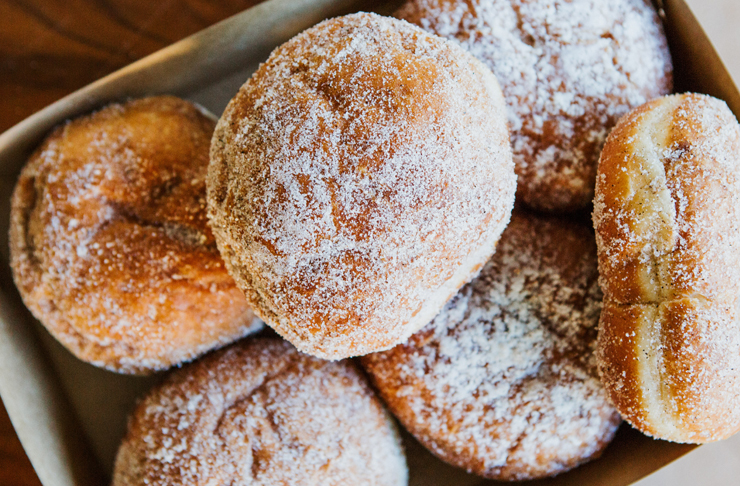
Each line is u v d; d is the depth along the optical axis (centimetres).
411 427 30
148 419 29
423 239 24
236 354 30
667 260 24
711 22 32
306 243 24
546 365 28
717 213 24
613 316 25
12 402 29
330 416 29
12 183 31
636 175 25
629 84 28
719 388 24
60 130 30
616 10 29
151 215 29
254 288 25
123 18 32
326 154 24
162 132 30
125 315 28
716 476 31
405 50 25
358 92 24
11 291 31
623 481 27
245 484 28
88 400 32
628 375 25
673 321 24
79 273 28
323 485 28
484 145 25
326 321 25
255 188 24
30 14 32
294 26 30
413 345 29
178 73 31
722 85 28
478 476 31
